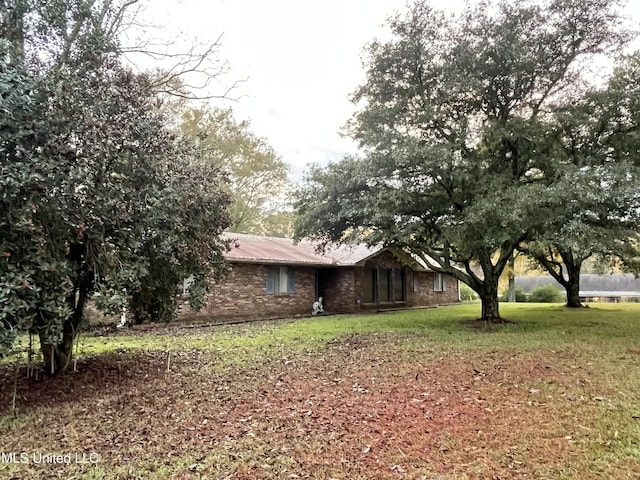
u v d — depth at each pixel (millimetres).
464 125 11781
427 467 3529
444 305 25891
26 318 4430
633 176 9664
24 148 4570
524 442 3977
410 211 12203
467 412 4844
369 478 3363
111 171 5422
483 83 11672
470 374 6582
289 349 9133
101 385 6230
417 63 12422
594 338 10016
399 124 12625
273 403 5305
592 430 4211
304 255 19672
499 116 12445
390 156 10859
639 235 13383
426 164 10617
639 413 4625
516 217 9492
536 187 10070
